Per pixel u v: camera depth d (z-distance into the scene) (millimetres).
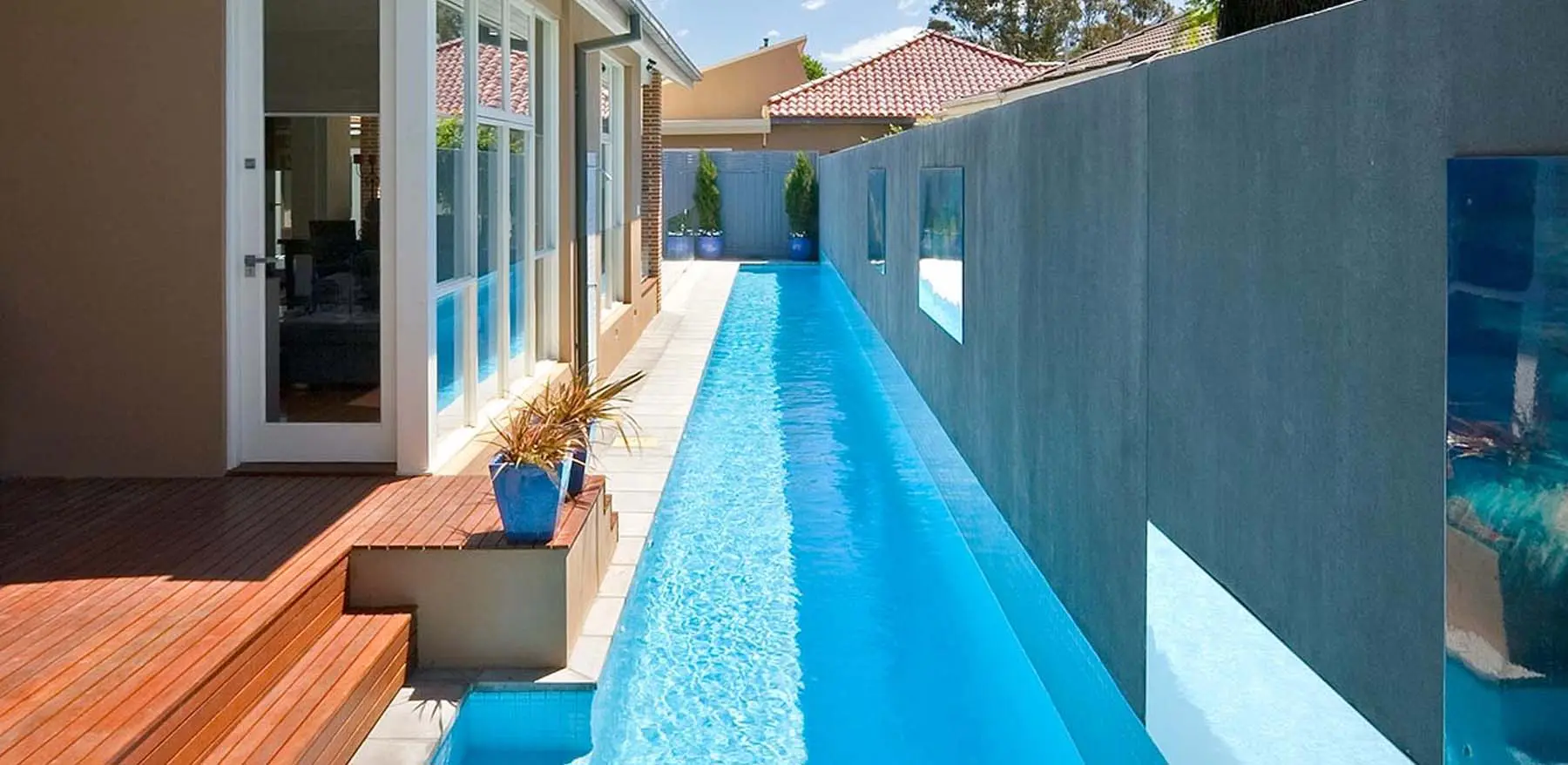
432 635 5305
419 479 6562
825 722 5422
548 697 5137
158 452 6551
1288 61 3311
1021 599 6504
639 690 5719
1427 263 2627
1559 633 2195
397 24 6477
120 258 6469
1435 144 2596
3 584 4805
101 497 6156
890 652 6230
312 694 4398
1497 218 2357
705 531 8195
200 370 6520
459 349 7512
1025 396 6492
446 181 7117
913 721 5469
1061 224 5754
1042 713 5652
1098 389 5113
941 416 9477
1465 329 2461
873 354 15188
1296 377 3256
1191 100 4035
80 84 6387
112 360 6512
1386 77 2795
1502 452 2355
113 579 4863
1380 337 2824
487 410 8078
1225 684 3744
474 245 7668
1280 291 3361
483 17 7859
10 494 6215
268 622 4434
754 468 9961
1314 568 3168
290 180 6605
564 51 10164
